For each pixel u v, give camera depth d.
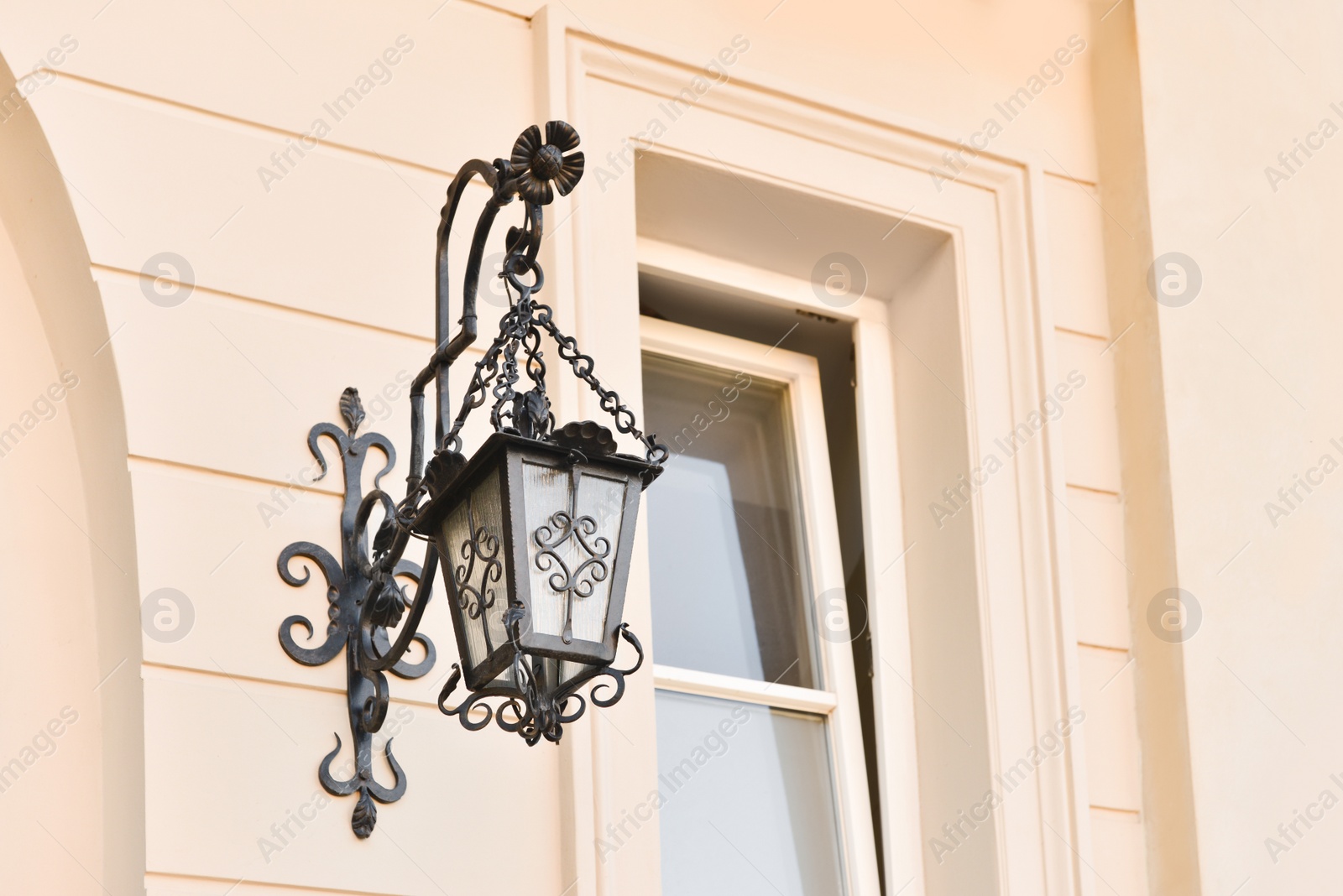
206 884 3.35
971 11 5.04
